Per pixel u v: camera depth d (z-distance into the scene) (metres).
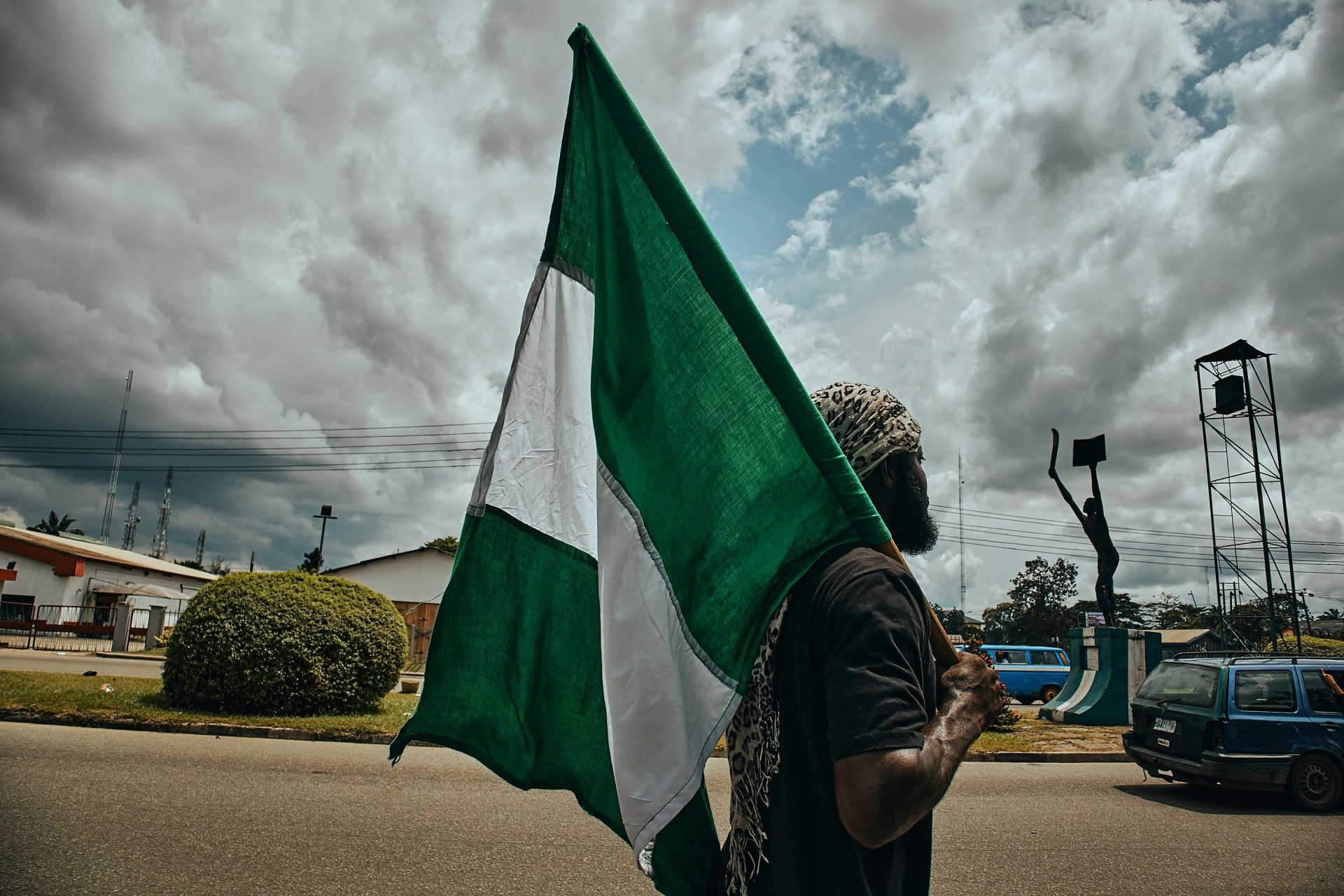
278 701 10.75
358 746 9.52
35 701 10.35
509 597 1.83
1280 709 8.89
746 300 1.43
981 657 1.29
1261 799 9.18
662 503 1.45
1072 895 5.22
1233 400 26.44
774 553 1.31
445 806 6.68
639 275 1.52
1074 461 19.14
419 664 27.17
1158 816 7.96
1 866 4.53
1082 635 17.39
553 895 4.70
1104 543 18.23
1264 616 39.03
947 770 1.09
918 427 1.53
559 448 1.85
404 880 4.80
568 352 1.85
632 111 1.55
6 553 33.56
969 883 5.40
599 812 1.76
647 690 1.40
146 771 7.25
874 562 1.21
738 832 1.31
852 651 1.12
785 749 1.22
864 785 1.03
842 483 1.29
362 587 11.84
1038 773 10.62
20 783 6.48
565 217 1.82
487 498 1.84
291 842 5.38
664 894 1.51
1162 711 9.75
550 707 1.80
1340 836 7.25
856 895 1.12
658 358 1.49
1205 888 5.45
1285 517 25.45
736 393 1.42
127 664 21.05
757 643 1.29
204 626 10.77
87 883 4.37
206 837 5.34
